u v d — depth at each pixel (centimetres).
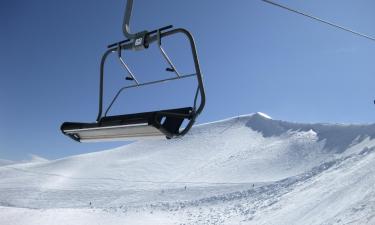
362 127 11125
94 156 14450
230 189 8088
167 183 10369
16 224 3912
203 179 10362
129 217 4331
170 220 4325
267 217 3606
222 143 14338
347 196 2984
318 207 3125
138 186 10281
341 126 11906
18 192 9631
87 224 3919
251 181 9469
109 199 8638
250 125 15538
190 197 7919
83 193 9525
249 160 11456
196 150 14075
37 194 9469
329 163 5103
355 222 2244
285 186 5084
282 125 14262
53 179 11475
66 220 4025
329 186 3631
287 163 10625
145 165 12756
